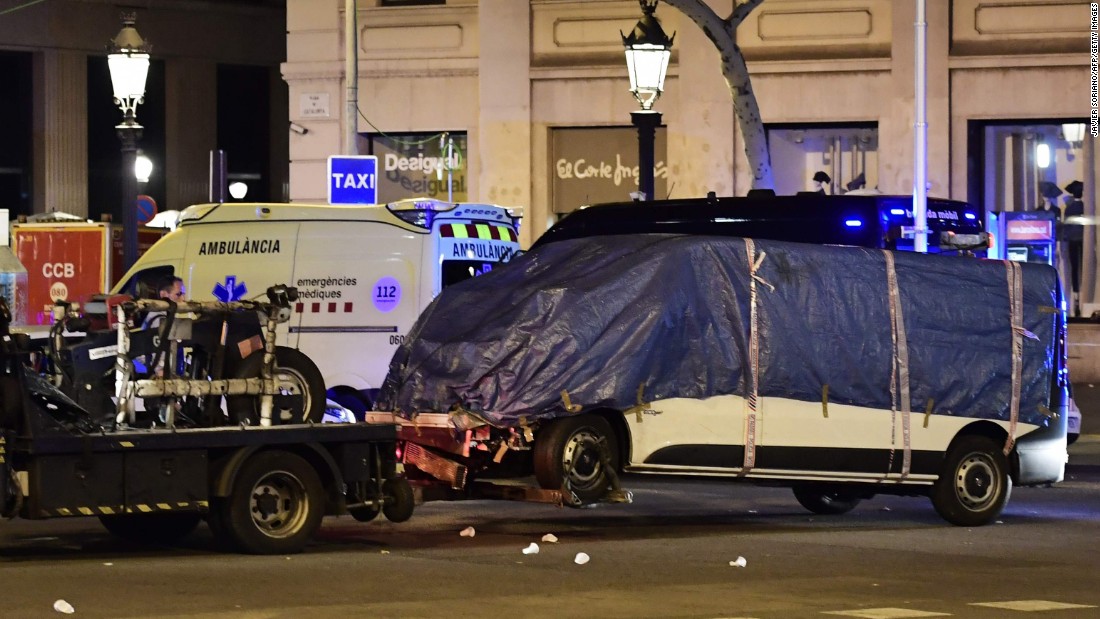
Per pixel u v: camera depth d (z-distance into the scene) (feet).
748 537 151.12
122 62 241.96
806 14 310.45
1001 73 304.09
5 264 250.78
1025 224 307.78
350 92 282.56
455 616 105.70
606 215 221.46
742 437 151.33
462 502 180.86
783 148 316.81
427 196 331.98
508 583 120.57
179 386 134.92
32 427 126.00
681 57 316.19
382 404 152.05
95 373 136.36
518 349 146.20
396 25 330.95
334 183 244.63
